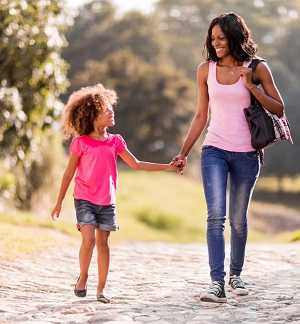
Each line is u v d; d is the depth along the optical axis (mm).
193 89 92812
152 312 9461
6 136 24859
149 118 89500
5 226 19328
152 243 21859
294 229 58938
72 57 111438
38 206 36469
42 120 25312
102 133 9938
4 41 23219
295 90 103688
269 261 14328
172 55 128875
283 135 9930
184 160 10438
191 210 51719
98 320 8922
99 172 9805
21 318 9172
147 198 52719
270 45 124125
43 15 23781
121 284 12125
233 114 10062
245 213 10375
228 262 14438
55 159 37062
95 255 15430
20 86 24359
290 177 98562
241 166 10109
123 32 115312
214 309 9562
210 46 10141
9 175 33719
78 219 9812
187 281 12328
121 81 91000
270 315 9156
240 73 9891
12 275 12828
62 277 13016
